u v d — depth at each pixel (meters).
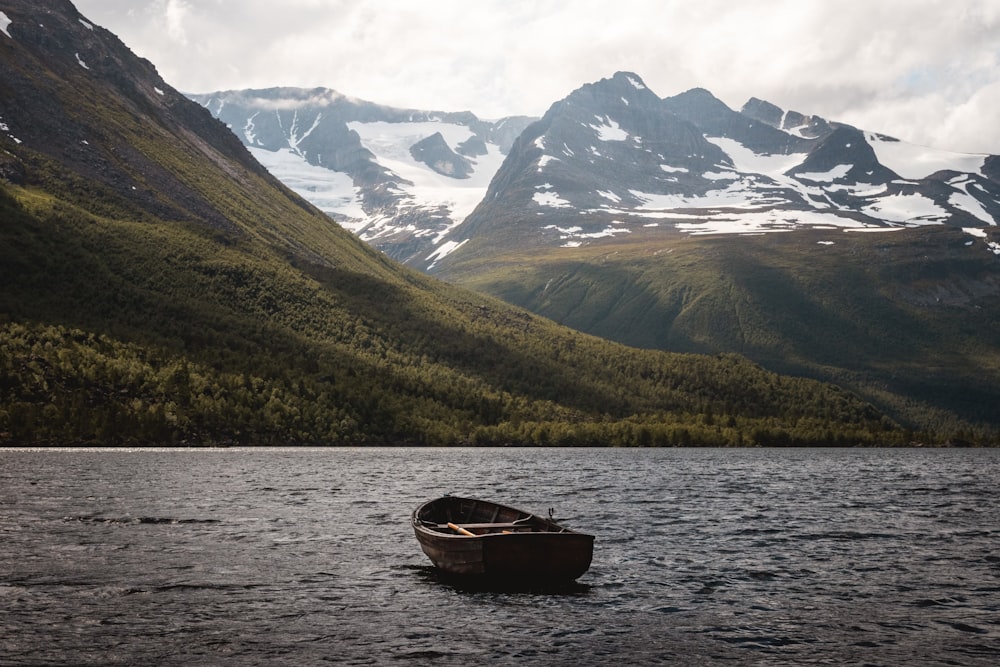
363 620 43.38
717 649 39.72
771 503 100.12
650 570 57.06
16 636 39.91
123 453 172.12
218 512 83.19
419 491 106.56
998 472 161.88
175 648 38.75
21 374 194.88
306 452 194.88
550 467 158.12
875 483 132.25
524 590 50.12
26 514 79.38
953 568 59.62
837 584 53.81
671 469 157.38
